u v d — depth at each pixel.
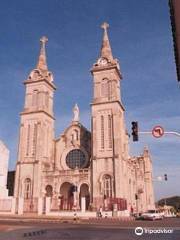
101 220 48.75
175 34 11.78
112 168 72.12
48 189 78.25
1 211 59.41
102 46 87.25
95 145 75.81
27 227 30.27
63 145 86.06
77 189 73.94
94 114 78.75
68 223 38.78
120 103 79.56
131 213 70.94
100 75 82.31
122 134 78.75
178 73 12.77
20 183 77.62
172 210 110.12
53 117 88.88
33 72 88.88
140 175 98.75
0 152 61.06
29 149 80.69
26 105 85.62
